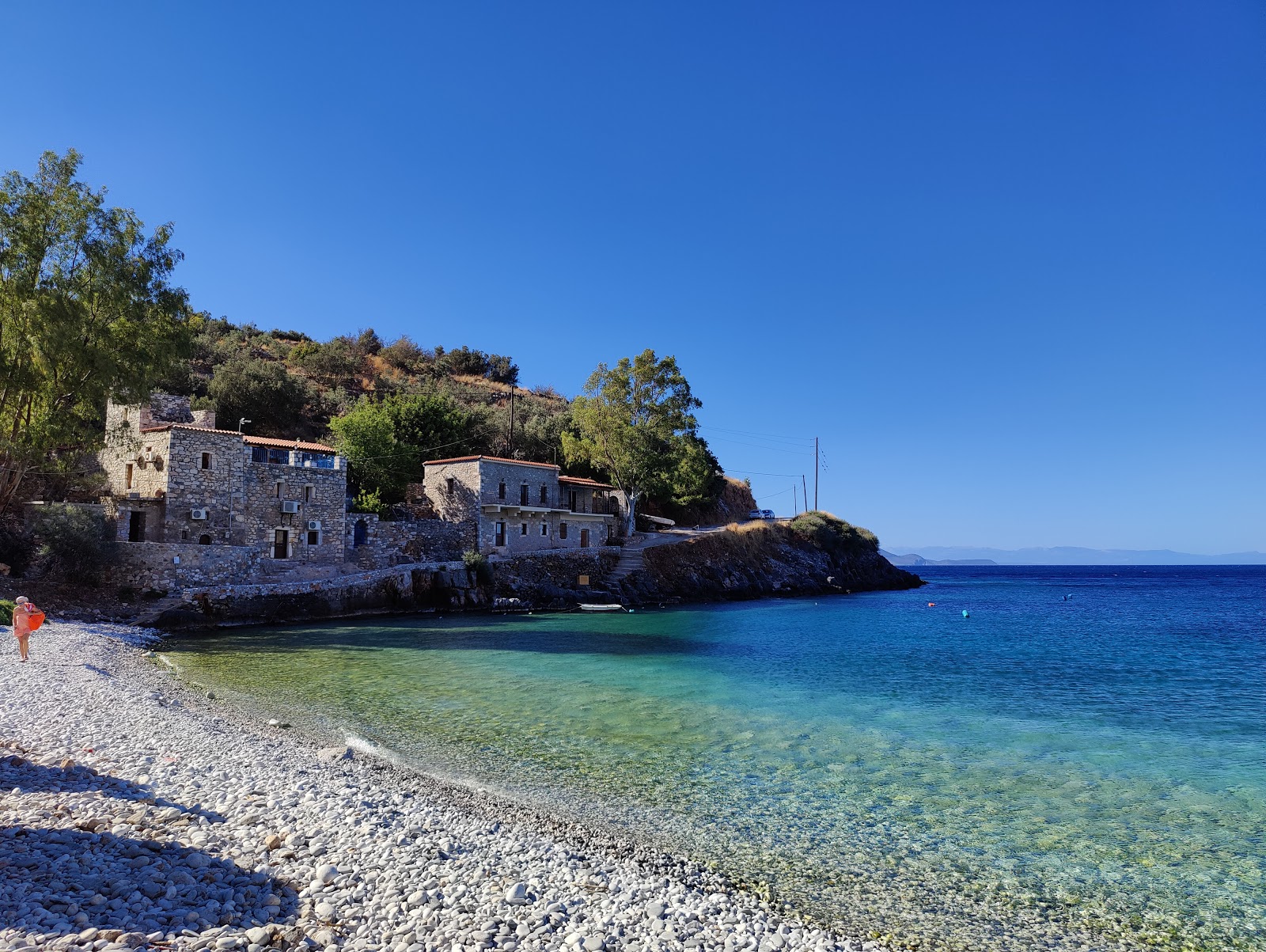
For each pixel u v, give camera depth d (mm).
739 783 14938
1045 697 24469
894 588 102938
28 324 33688
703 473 92812
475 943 7582
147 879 7941
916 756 17203
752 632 44219
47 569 38906
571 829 12062
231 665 28000
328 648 33250
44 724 15344
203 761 13641
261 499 49188
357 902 8305
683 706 22234
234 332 111625
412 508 63781
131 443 45531
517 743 17688
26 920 6652
